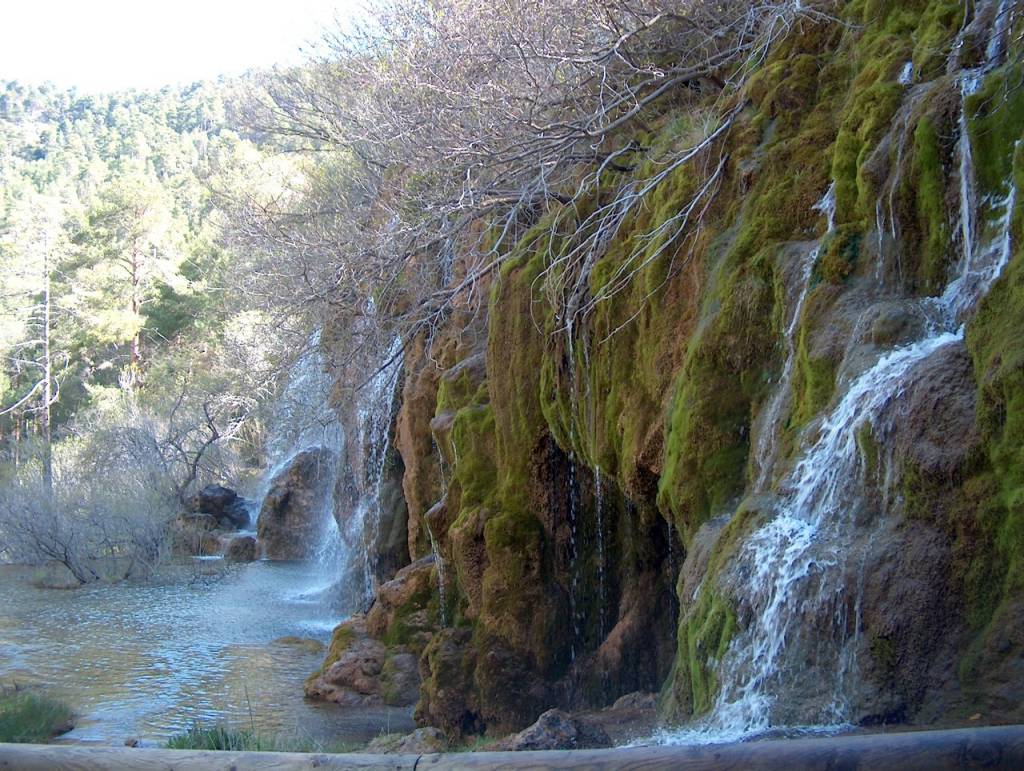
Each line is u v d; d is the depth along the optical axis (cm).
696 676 669
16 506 2769
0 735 1084
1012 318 559
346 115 2048
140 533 2767
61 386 5844
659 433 915
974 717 499
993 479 538
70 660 1546
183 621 1900
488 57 1409
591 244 1083
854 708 543
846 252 736
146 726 1160
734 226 888
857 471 609
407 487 1614
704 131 966
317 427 2903
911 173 698
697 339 837
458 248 1677
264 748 930
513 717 1072
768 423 756
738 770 311
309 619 1922
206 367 4516
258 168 3028
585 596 1113
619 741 721
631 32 1186
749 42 1143
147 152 10125
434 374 1567
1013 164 623
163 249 5925
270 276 2014
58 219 6169
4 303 5972
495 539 1127
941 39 768
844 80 873
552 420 1115
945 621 536
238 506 3397
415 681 1270
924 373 589
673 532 1005
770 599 619
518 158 1266
